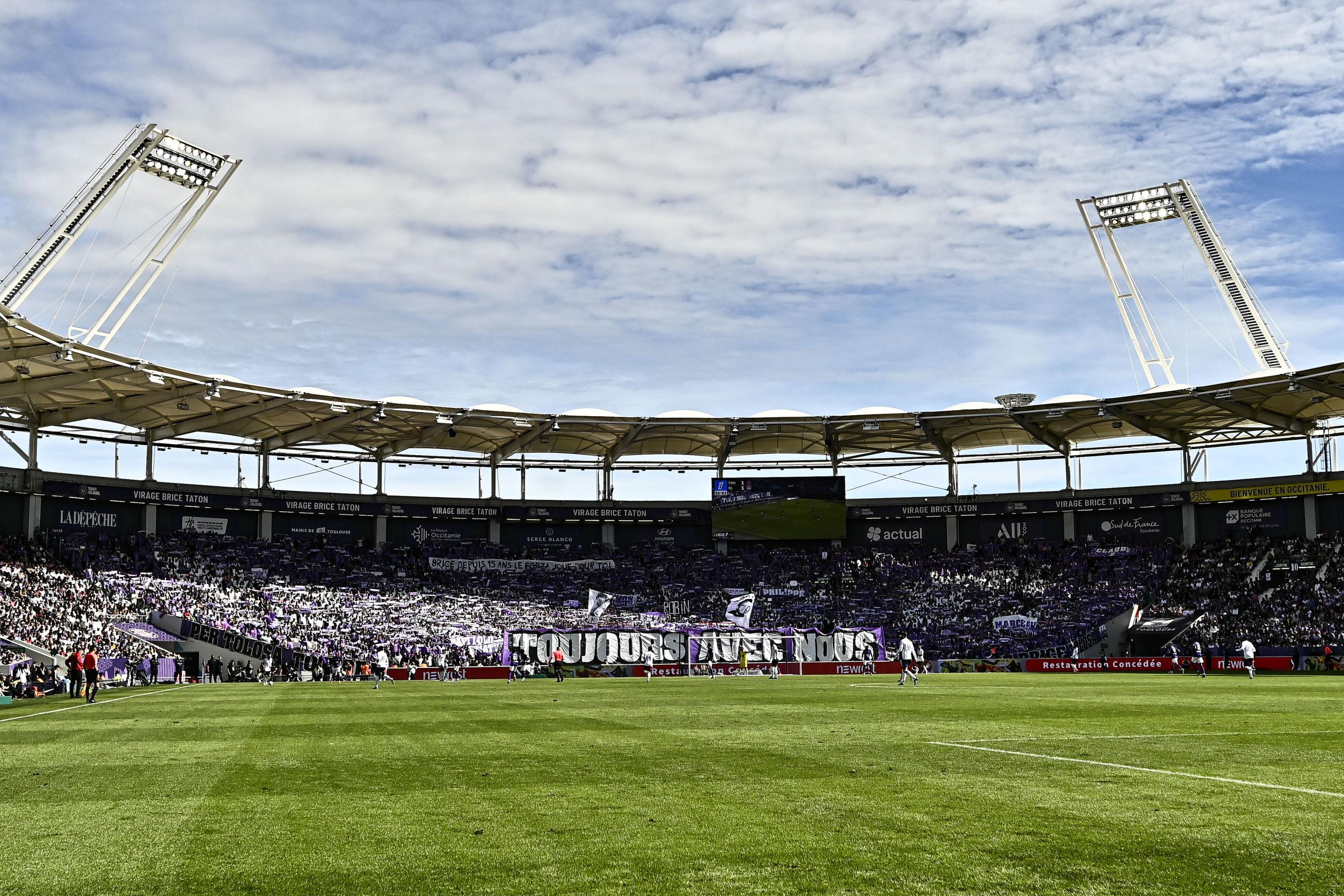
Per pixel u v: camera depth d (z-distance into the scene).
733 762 16.70
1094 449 91.56
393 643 73.19
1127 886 8.79
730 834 10.97
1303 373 67.81
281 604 77.81
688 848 10.39
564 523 98.25
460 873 9.57
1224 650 69.50
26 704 38.62
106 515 82.56
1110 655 78.56
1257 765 15.60
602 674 68.75
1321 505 86.69
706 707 30.59
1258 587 81.06
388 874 9.58
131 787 14.84
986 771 15.17
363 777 15.57
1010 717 25.47
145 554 80.75
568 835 11.06
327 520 92.31
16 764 17.84
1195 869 9.30
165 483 84.00
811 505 92.69
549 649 68.56
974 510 96.19
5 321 52.03
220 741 21.62
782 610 87.69
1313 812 11.69
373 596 83.12
